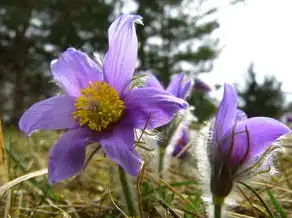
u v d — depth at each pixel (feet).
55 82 0.37
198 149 0.34
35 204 0.46
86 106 0.34
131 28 0.34
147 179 0.50
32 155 0.70
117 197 0.49
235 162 0.31
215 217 0.32
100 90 0.34
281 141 0.32
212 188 0.32
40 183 0.59
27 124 0.35
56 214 0.45
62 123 0.35
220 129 0.31
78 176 0.60
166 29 4.10
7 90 4.42
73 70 0.36
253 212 0.42
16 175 0.57
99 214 0.45
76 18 4.34
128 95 0.34
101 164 0.71
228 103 0.31
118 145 0.32
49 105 0.35
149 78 0.36
